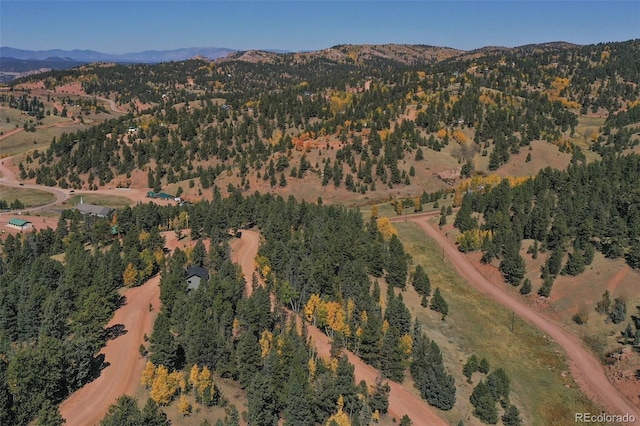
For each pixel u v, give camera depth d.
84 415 71.31
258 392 70.50
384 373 90.56
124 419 60.84
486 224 160.62
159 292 114.56
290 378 74.25
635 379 95.56
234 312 98.25
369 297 103.62
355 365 92.81
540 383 97.44
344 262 121.44
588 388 96.25
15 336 94.69
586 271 129.50
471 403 86.56
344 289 107.31
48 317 88.88
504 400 87.44
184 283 104.50
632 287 119.31
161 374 72.56
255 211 174.75
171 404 72.88
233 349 84.75
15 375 68.62
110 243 153.12
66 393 76.44
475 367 96.19
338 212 168.38
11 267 123.81
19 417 68.12
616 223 133.88
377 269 129.25
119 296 111.94
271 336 84.94
